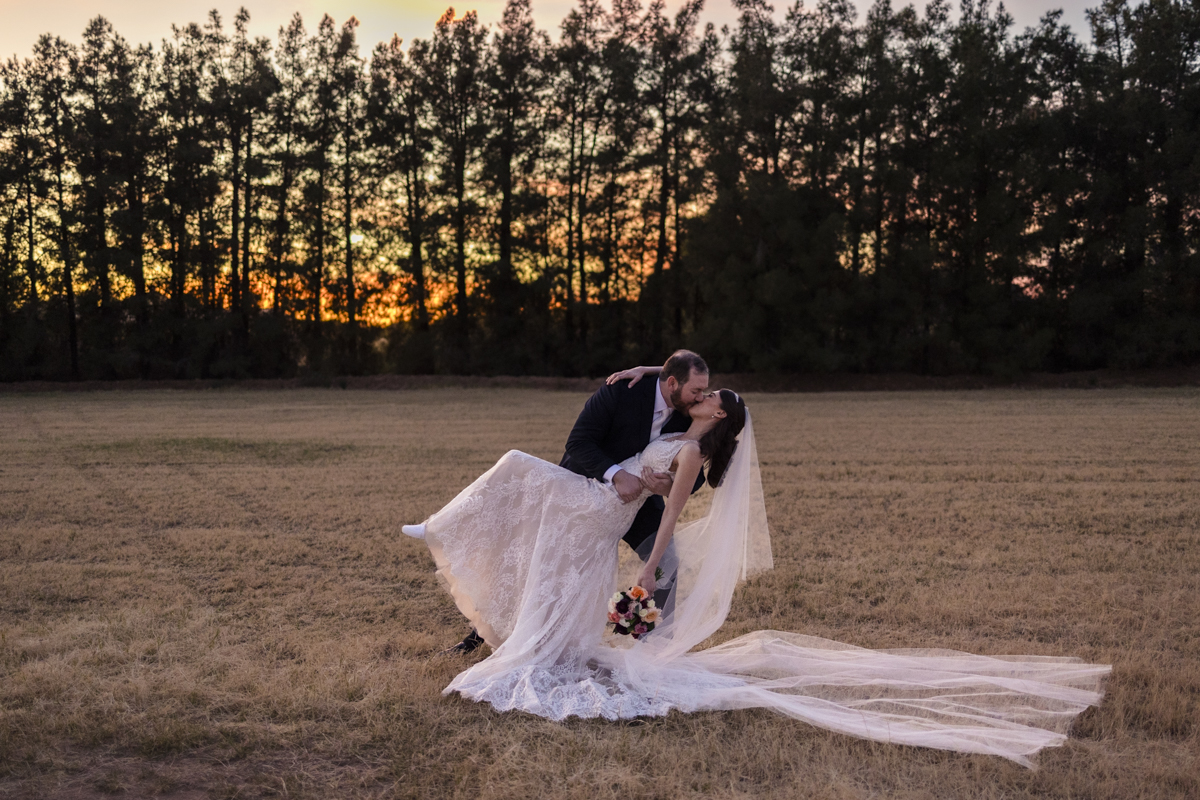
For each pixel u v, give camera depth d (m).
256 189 36.50
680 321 40.31
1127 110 30.78
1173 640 4.44
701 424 3.92
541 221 38.81
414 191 38.72
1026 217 31.97
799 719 3.48
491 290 38.97
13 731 3.29
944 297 32.84
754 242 33.06
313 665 4.07
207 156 35.47
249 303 37.12
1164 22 31.02
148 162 36.38
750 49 33.75
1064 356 32.94
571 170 38.69
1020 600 5.18
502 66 36.94
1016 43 33.22
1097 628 4.66
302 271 36.53
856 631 4.73
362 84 37.16
